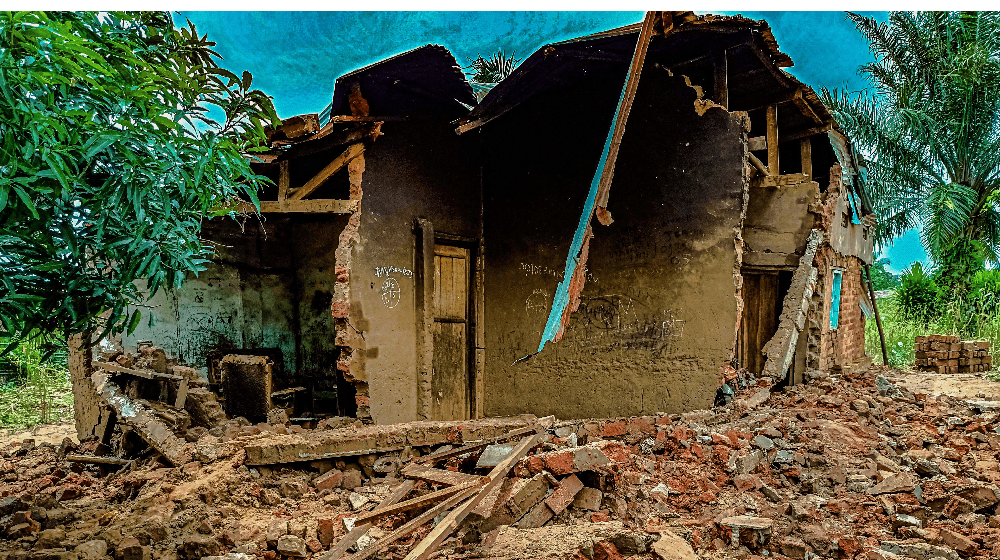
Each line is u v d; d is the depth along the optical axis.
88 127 3.27
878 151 17.58
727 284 7.23
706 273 7.37
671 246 7.61
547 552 3.76
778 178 9.52
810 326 9.30
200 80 4.26
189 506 4.81
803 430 6.22
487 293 9.17
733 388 7.75
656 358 7.66
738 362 9.95
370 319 7.39
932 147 17.48
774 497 4.81
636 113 7.87
